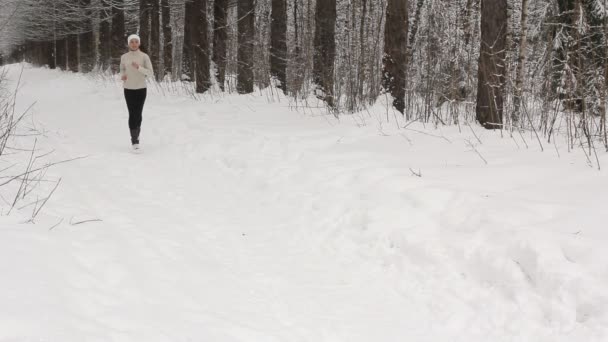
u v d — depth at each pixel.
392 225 4.39
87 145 8.45
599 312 2.87
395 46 8.50
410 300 3.57
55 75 27.05
